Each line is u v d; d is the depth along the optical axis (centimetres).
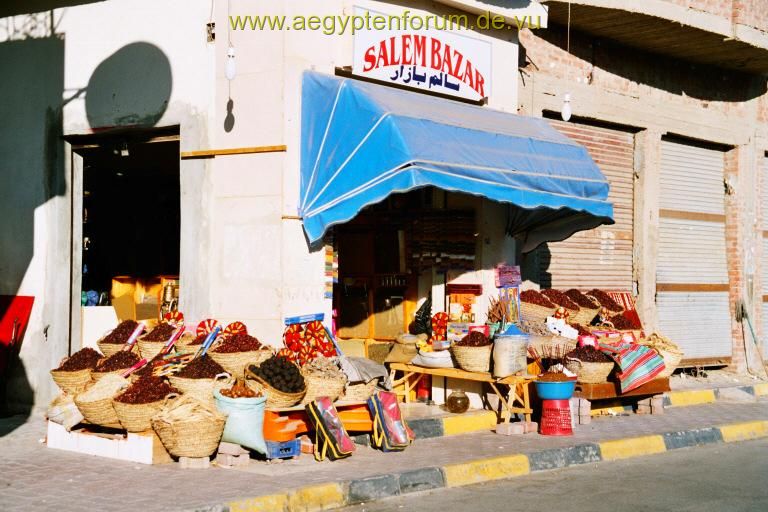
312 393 894
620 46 1492
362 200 934
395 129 924
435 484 812
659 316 1567
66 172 1152
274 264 986
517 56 1265
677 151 1619
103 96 1120
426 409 1095
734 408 1320
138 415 826
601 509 725
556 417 1020
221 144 1032
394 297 1252
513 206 1221
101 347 981
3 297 1167
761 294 1759
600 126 1476
